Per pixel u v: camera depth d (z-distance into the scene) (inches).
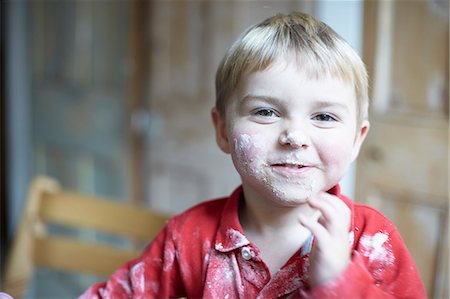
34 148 113.3
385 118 61.1
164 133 84.3
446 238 57.6
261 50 27.9
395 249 28.6
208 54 76.2
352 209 29.5
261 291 28.7
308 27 29.2
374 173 62.8
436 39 56.3
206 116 77.4
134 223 50.8
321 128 27.4
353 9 66.6
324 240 25.0
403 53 59.1
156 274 32.9
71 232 102.0
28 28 110.2
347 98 28.0
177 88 81.2
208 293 29.9
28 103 113.3
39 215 52.8
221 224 31.0
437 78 56.7
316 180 27.5
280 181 27.4
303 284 28.1
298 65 27.2
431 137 57.6
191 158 80.4
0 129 119.8
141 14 84.7
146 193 88.7
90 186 98.7
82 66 96.7
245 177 28.4
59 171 107.0
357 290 24.5
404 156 59.9
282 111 27.4
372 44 60.9
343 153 27.7
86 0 93.9
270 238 29.9
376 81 60.9
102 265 51.1
